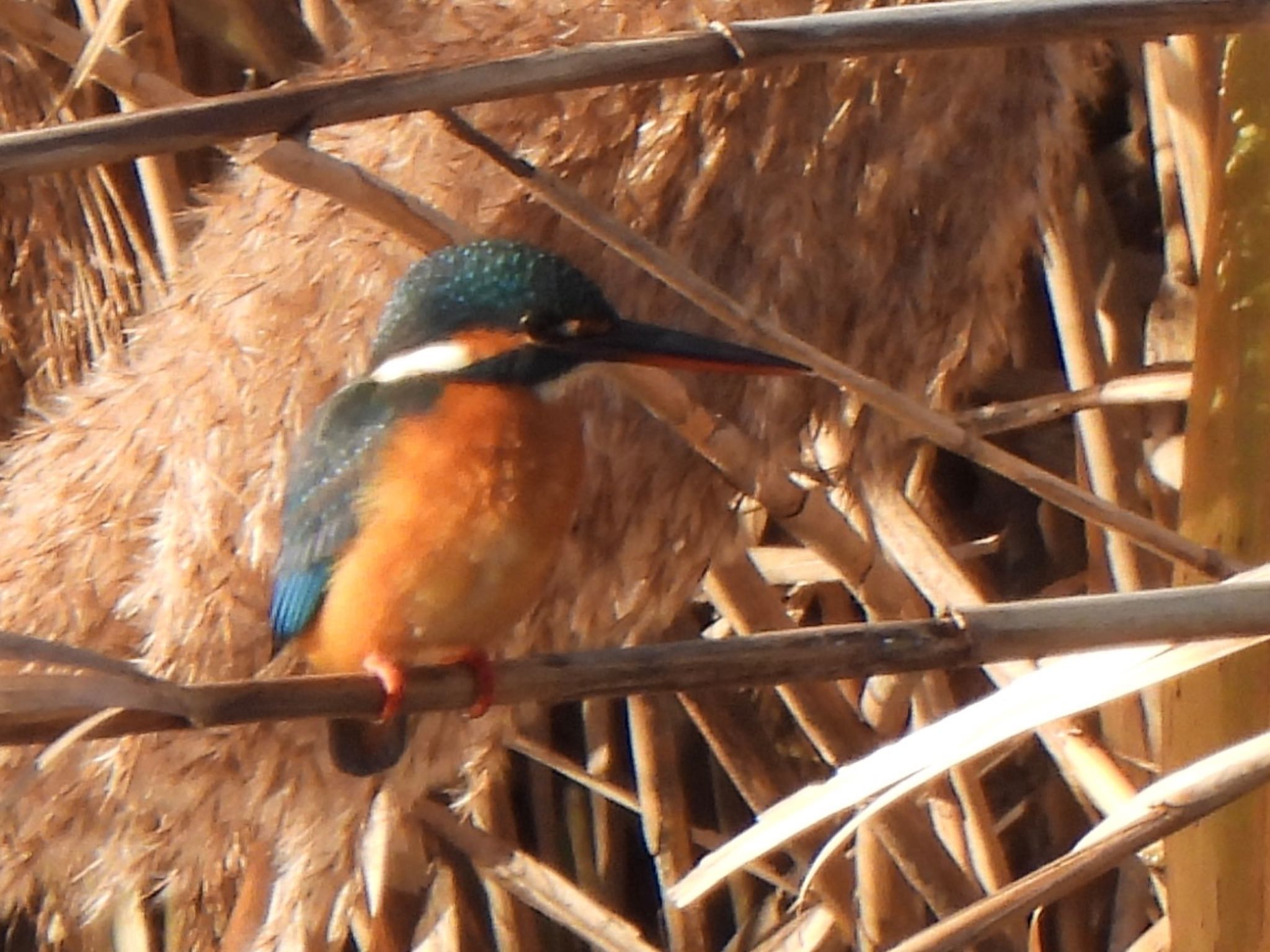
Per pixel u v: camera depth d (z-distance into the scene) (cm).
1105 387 402
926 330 398
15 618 397
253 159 393
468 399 393
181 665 397
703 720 406
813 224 397
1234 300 395
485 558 392
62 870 399
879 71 397
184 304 398
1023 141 397
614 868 411
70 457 398
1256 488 395
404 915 410
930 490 407
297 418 397
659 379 395
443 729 400
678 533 397
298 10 407
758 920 410
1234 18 388
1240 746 390
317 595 393
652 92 397
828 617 408
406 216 395
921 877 403
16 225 408
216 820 398
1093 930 407
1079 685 388
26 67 408
